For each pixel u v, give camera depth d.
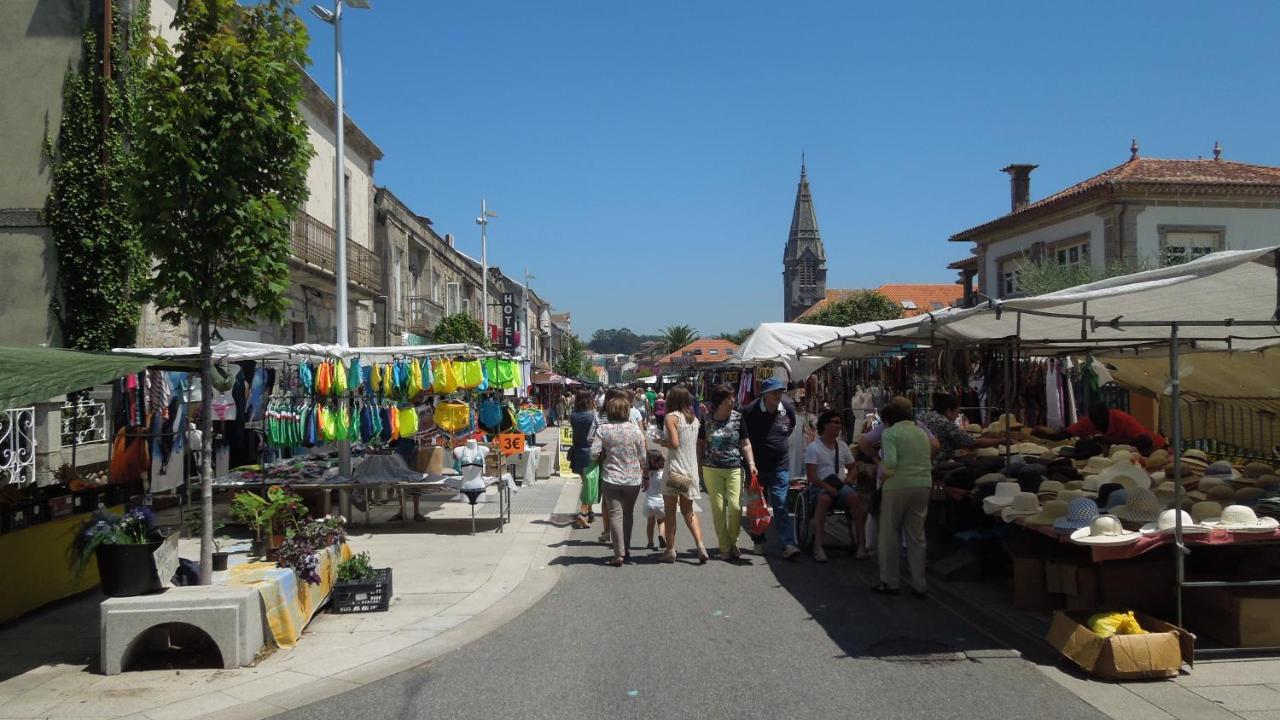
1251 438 10.19
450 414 10.66
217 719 4.57
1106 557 5.41
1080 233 22.23
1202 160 23.66
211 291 5.88
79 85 13.08
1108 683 4.94
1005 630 6.09
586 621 6.41
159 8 14.02
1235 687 4.81
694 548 9.34
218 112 5.73
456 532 10.21
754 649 5.68
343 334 12.67
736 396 18.58
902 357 11.90
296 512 7.68
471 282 44.31
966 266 30.42
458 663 5.46
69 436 10.79
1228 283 6.45
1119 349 9.70
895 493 7.05
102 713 4.66
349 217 23.67
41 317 12.91
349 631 6.20
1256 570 5.78
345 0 12.72
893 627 6.17
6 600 6.46
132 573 5.51
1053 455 9.05
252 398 9.78
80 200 12.94
